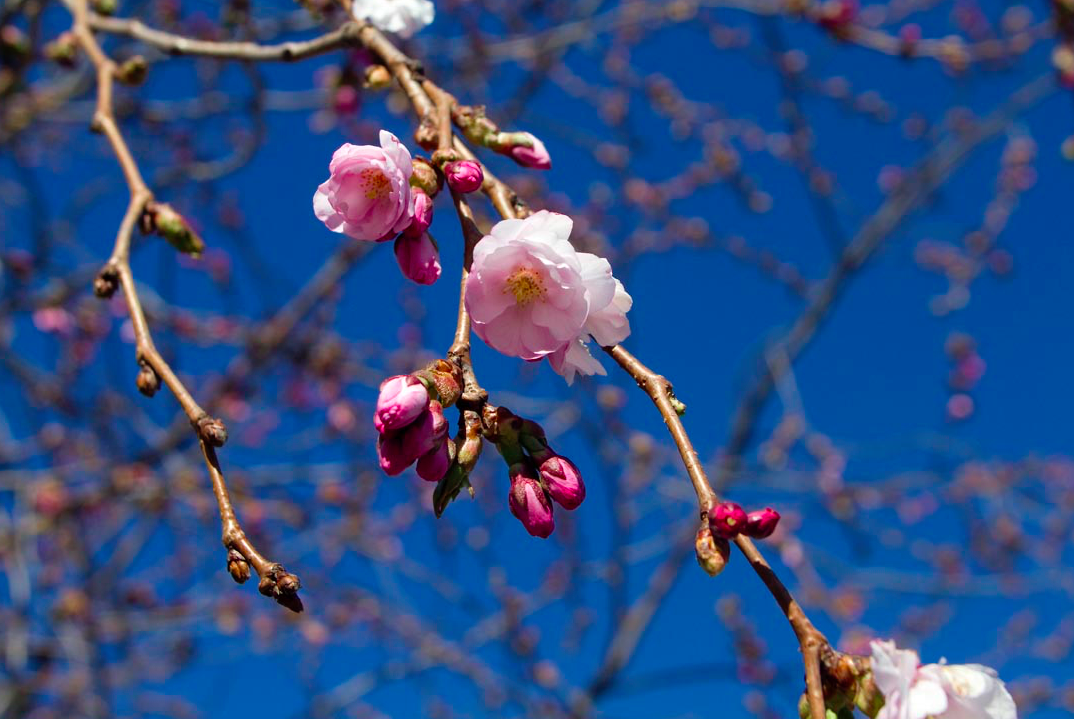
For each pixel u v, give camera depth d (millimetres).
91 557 7102
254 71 4707
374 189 1909
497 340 1790
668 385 1780
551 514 1695
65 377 7000
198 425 1930
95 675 6516
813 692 1482
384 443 1656
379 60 2467
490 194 2006
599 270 1792
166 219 2566
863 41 5797
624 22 7000
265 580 1708
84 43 3062
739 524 1590
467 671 7184
